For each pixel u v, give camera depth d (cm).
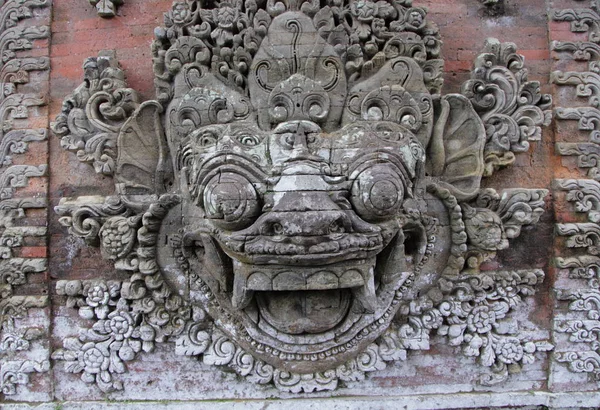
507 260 404
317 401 380
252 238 316
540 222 408
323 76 369
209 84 371
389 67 375
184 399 388
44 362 390
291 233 304
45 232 397
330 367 376
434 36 388
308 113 356
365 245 320
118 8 426
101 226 379
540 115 387
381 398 386
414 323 382
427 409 384
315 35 373
